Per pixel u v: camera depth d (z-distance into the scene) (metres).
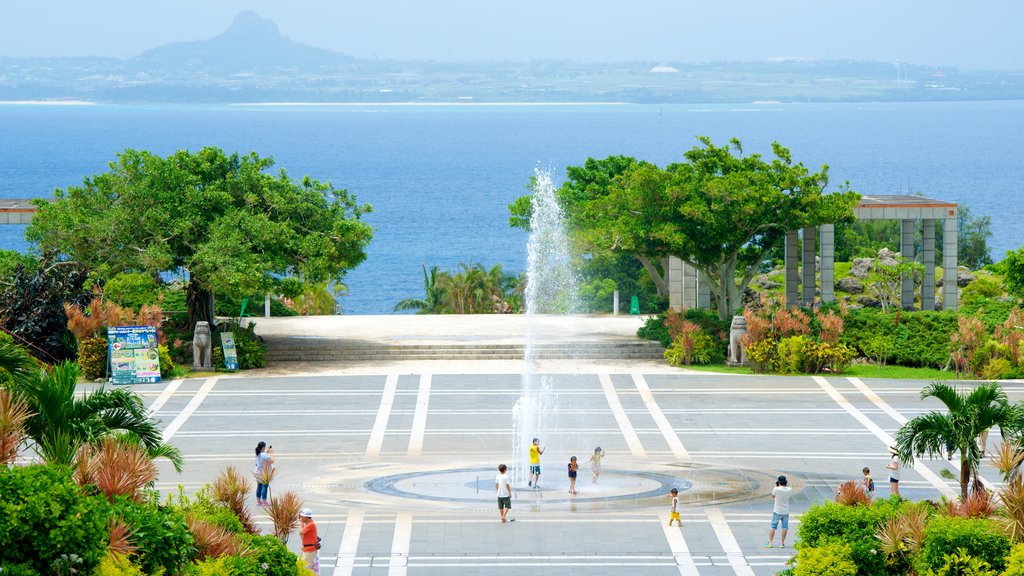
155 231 86.62
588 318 107.62
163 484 57.62
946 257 103.50
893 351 88.31
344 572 46.16
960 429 43.22
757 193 90.25
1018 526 35.12
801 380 82.50
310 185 92.50
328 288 139.00
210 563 32.28
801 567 39.00
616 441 67.69
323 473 60.56
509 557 48.06
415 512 53.84
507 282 132.50
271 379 82.19
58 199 91.62
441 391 79.12
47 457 33.31
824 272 102.25
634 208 92.94
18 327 83.81
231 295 86.44
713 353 87.81
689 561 47.62
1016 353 83.00
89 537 27.00
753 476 60.22
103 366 81.56
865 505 40.88
